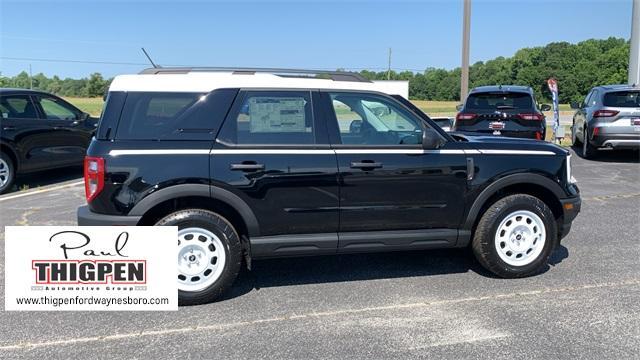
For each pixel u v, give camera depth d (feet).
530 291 14.99
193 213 13.98
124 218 13.58
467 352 11.51
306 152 14.37
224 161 13.89
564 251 18.53
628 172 34.76
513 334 12.33
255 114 14.29
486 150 15.57
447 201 15.33
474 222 15.79
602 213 23.81
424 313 13.56
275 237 14.51
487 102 34.04
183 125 13.94
